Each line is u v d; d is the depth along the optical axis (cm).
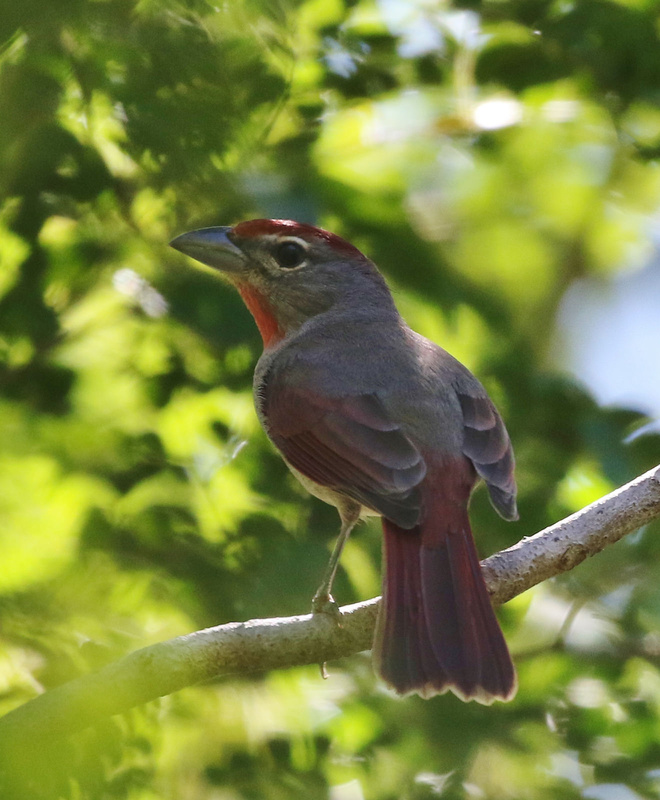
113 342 1219
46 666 1084
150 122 1009
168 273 1204
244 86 1087
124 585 1105
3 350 1166
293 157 1194
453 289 1246
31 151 1037
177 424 1181
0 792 797
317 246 1143
